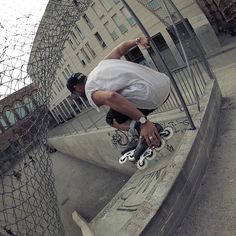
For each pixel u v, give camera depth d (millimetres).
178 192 4273
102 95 2715
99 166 19500
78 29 27266
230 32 21281
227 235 3859
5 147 3789
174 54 21656
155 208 3889
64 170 23891
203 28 20156
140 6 21250
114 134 13367
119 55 3250
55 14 5707
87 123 17844
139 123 2850
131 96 2861
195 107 7164
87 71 28641
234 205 4242
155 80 2963
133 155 3328
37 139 4516
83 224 11992
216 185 4801
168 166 4762
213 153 5738
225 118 6953
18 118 3990
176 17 8984
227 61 15984
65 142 22797
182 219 4305
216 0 17547
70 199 17938
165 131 2996
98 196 16141
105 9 24141
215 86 7797
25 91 4223
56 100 19047
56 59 5695
